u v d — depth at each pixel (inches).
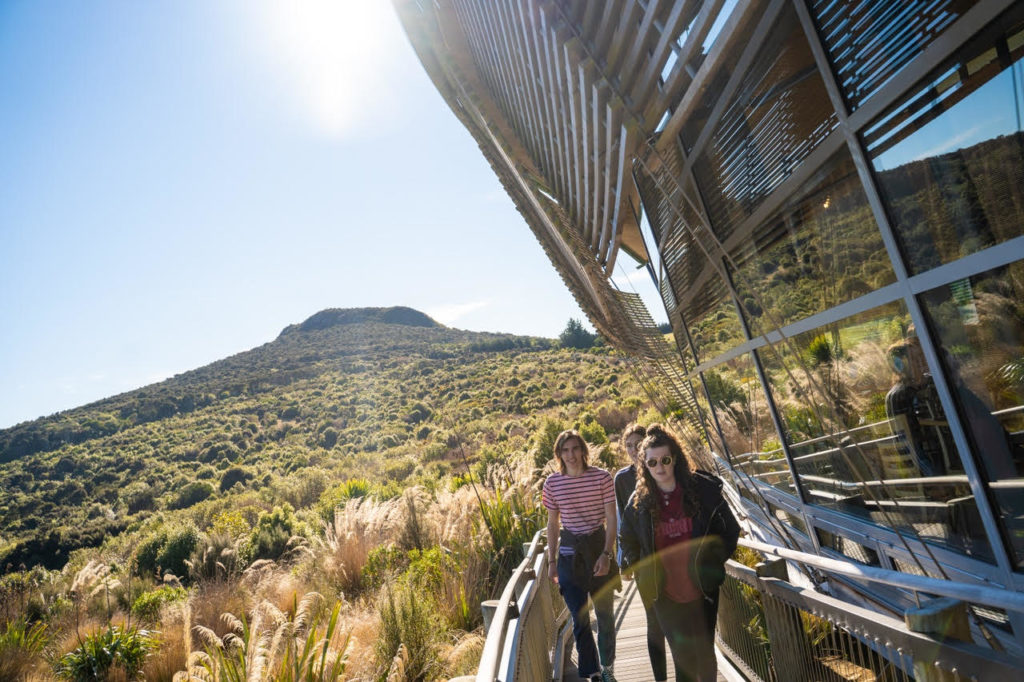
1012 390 87.6
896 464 124.8
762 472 226.4
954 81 84.3
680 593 138.4
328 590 397.4
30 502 2427.4
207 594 427.5
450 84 218.8
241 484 2043.6
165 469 2593.5
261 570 470.6
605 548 180.7
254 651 210.7
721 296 220.1
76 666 353.7
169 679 346.3
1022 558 94.2
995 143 80.0
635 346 250.1
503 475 446.0
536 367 2571.4
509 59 145.9
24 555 1689.2
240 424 3174.2
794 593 124.0
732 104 150.6
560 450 184.7
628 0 82.3
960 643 74.4
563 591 182.9
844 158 114.1
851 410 138.9
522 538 366.3
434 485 757.3
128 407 3941.9
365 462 1680.6
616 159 124.6
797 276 148.8
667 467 136.9
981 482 97.8
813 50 109.7
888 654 91.7
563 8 101.4
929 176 93.0
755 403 212.1
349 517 469.7
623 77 96.3
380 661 259.8
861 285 119.1
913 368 109.7
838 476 154.6
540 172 206.5
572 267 250.5
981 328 90.4
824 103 115.2
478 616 328.5
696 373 302.2
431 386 2923.2
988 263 84.4
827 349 143.1
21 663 381.7
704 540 135.4
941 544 115.7
